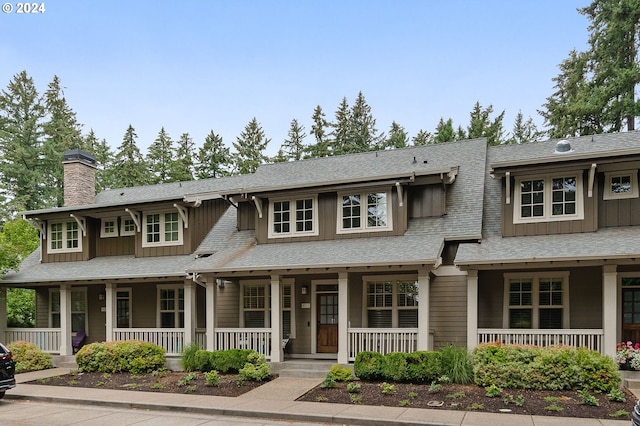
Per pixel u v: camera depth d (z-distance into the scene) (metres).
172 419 8.67
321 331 14.64
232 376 12.33
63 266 17.34
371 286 14.06
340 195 14.52
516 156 15.31
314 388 10.80
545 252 10.84
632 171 11.97
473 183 14.77
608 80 26.59
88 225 17.98
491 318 12.73
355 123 42.56
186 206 16.33
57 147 38.12
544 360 9.88
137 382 12.16
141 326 17.19
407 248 12.27
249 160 42.88
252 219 16.52
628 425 7.40
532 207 12.63
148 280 15.13
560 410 8.33
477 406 8.70
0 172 35.69
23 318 21.38
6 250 16.77
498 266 11.30
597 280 11.89
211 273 13.59
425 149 17.30
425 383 10.83
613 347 10.31
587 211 12.01
